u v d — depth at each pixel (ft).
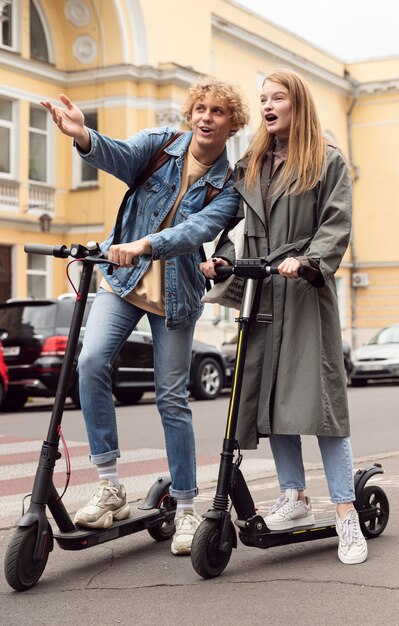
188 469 15.12
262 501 19.99
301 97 14.08
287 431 13.75
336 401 14.05
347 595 12.32
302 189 13.94
